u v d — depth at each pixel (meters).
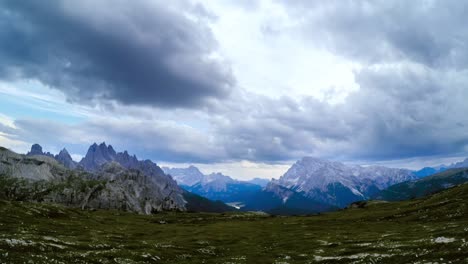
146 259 52.62
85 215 131.38
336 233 92.81
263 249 73.50
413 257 42.50
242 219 189.50
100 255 48.84
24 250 42.88
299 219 160.75
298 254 63.78
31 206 110.06
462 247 40.19
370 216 131.25
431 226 77.31
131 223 138.25
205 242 83.81
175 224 158.75
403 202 169.62
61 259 41.00
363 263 45.12
